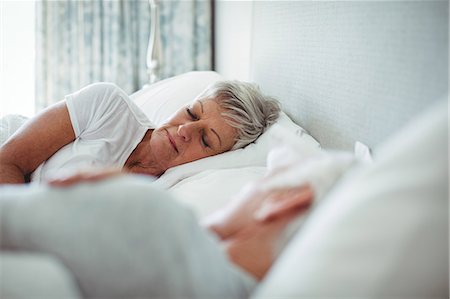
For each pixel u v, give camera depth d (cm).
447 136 67
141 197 76
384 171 70
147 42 305
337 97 142
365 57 124
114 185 78
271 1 204
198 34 306
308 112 165
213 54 314
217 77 212
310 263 69
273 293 70
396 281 64
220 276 78
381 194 67
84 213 75
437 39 94
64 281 68
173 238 74
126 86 310
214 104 154
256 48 228
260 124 157
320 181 86
